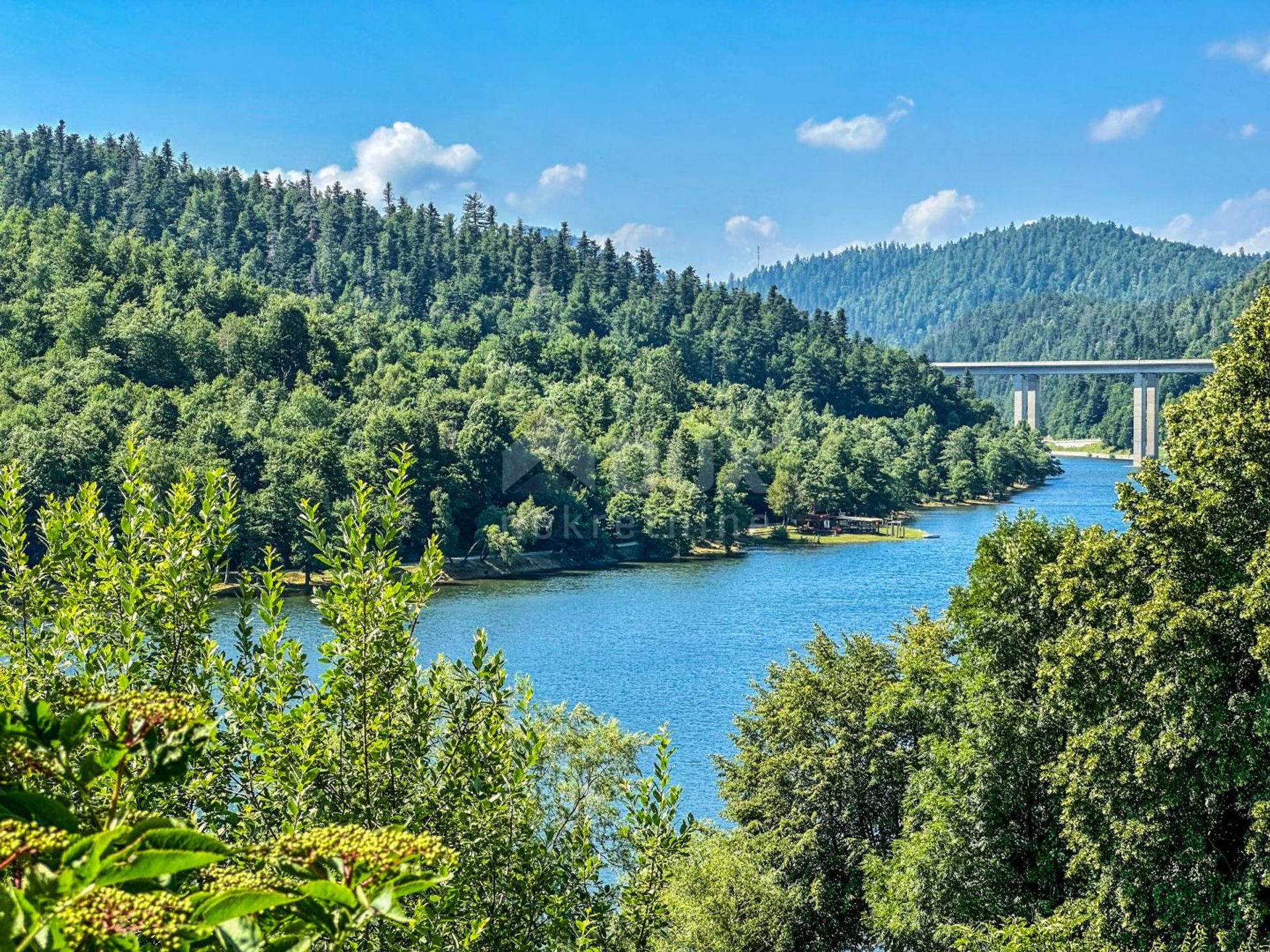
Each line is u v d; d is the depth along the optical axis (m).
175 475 106.06
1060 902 29.88
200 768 11.02
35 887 4.28
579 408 184.12
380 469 124.56
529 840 13.51
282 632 12.49
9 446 104.25
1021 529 32.94
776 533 156.88
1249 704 24.83
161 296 181.88
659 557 141.00
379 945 10.38
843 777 35.97
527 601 108.25
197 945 4.70
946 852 30.05
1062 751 29.91
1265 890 25.22
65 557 12.28
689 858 31.75
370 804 11.73
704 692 70.75
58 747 5.26
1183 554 27.34
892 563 131.50
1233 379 28.81
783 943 31.98
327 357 175.50
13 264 180.75
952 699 34.06
